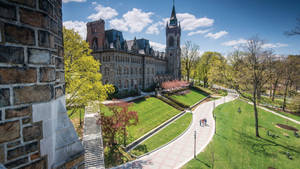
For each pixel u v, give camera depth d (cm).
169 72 8075
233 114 3734
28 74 206
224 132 2648
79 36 1862
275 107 4294
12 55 191
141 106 3400
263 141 2377
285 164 1827
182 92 5566
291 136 2577
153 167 1670
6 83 188
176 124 2972
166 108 3728
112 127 1820
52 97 240
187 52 7350
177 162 1784
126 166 1608
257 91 3544
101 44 4138
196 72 8188
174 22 8062
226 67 3164
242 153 2020
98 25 4153
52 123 240
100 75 1892
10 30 189
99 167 1504
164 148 2080
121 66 4156
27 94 206
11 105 192
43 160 226
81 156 285
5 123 188
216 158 1861
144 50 5506
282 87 4894
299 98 3734
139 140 2153
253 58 2634
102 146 1725
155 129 2564
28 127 209
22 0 198
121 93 3934
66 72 1700
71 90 1716
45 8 222
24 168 206
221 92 6775
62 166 252
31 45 208
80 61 1778
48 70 231
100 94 1858
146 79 5438
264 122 3212
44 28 222
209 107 4434
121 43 4459
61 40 296
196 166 1692
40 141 222
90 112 2461
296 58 3966
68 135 274
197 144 2225
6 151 190
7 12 187
